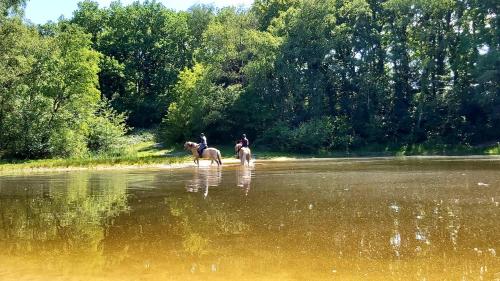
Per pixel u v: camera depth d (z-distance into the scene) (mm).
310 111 51938
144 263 6250
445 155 42969
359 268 5734
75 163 32031
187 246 7137
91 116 45844
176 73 72375
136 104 69500
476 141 48406
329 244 6973
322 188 14359
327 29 52875
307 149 47906
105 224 9211
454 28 50781
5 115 40000
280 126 49969
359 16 53156
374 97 53594
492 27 46812
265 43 51312
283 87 52625
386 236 7383
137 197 13414
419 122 50406
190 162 33531
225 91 53188
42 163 33312
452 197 11477
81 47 43594
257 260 6223
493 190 12703
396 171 21000
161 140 58281
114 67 68938
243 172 23188
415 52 52094
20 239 8016
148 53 74062
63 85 42312
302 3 51250
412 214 9219
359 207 10281
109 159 34281
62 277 5715
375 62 54125
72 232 8500
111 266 6148
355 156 44906
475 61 47469
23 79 40250
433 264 5805
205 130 53656
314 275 5512
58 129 41438
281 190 14094
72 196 14164
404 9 49875
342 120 53156
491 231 7531
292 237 7488
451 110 49812
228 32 54250
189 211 10461
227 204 11375
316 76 51594
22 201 13336
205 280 5445
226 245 7105
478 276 5293
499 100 45219
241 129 53469
